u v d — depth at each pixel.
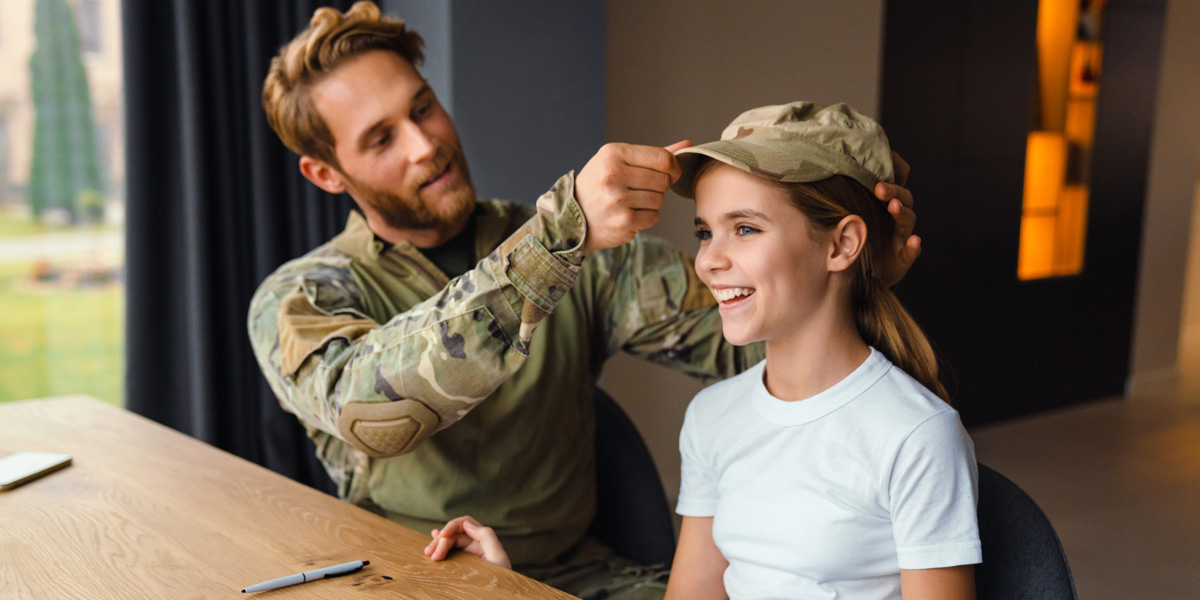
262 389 2.21
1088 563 2.43
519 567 1.23
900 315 1.00
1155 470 3.16
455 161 1.25
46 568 0.86
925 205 3.31
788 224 0.89
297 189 2.22
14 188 2.12
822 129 0.92
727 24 2.76
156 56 2.03
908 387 0.92
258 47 2.09
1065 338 3.89
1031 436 3.56
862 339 0.99
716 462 1.03
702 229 0.97
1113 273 4.02
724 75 2.79
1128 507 2.82
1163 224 4.20
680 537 1.09
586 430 1.33
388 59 1.20
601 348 1.37
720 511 1.00
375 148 1.20
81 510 1.01
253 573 0.85
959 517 0.84
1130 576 2.35
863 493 0.88
